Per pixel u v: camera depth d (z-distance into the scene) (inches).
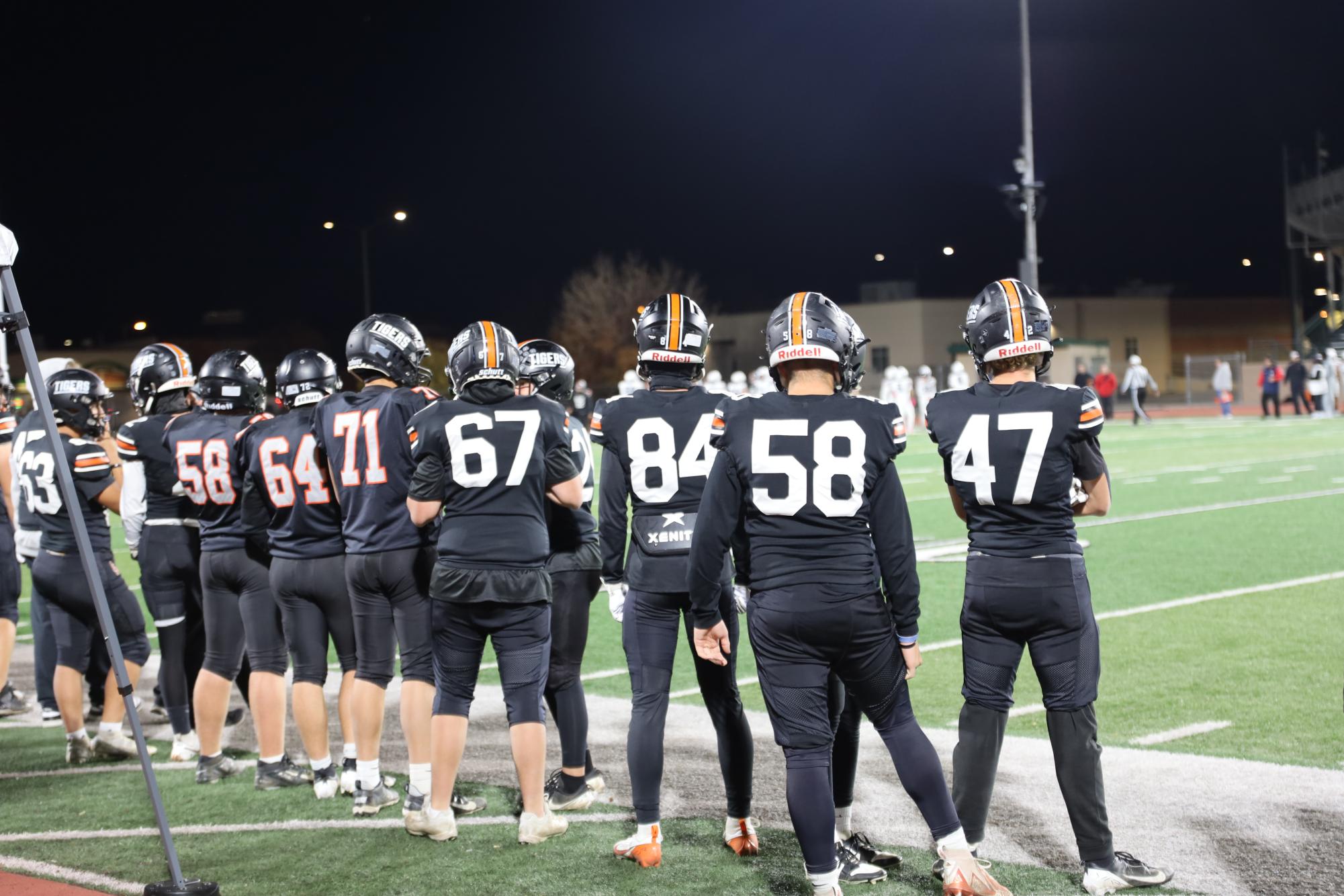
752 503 178.7
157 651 417.7
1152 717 282.7
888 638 180.1
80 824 237.8
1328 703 289.0
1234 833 210.1
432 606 220.2
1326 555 508.4
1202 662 333.4
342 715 256.7
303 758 287.7
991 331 187.0
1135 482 824.3
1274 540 553.3
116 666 197.2
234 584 263.4
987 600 187.2
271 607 261.9
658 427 208.8
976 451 184.9
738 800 209.6
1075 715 186.9
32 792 262.2
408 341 250.1
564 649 237.8
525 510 219.6
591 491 244.7
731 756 208.5
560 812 237.8
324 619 255.3
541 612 222.2
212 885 196.2
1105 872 187.2
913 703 305.3
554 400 248.2
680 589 207.6
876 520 177.9
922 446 1266.0
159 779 270.4
